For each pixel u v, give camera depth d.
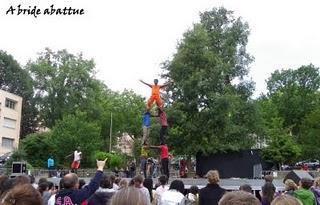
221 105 53.16
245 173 53.72
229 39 60.91
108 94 95.62
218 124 54.22
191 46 55.50
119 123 91.38
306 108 101.69
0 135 90.31
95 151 69.75
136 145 84.81
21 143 72.50
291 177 16.22
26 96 94.88
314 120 79.81
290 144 67.50
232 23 63.25
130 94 92.94
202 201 10.56
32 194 3.87
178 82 55.28
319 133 77.94
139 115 90.38
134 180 10.98
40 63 86.06
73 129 70.69
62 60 87.06
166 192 11.02
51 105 84.44
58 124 71.50
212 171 10.73
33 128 96.69
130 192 3.69
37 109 94.19
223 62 57.72
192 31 57.12
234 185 26.06
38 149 70.25
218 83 55.66
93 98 85.88
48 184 11.34
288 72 109.94
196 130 53.81
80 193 7.88
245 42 62.25
